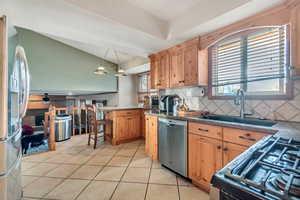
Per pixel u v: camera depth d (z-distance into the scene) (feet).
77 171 7.39
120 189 5.94
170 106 9.05
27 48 12.92
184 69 8.23
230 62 7.14
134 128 12.86
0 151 3.37
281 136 3.27
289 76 5.29
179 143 6.77
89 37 7.68
